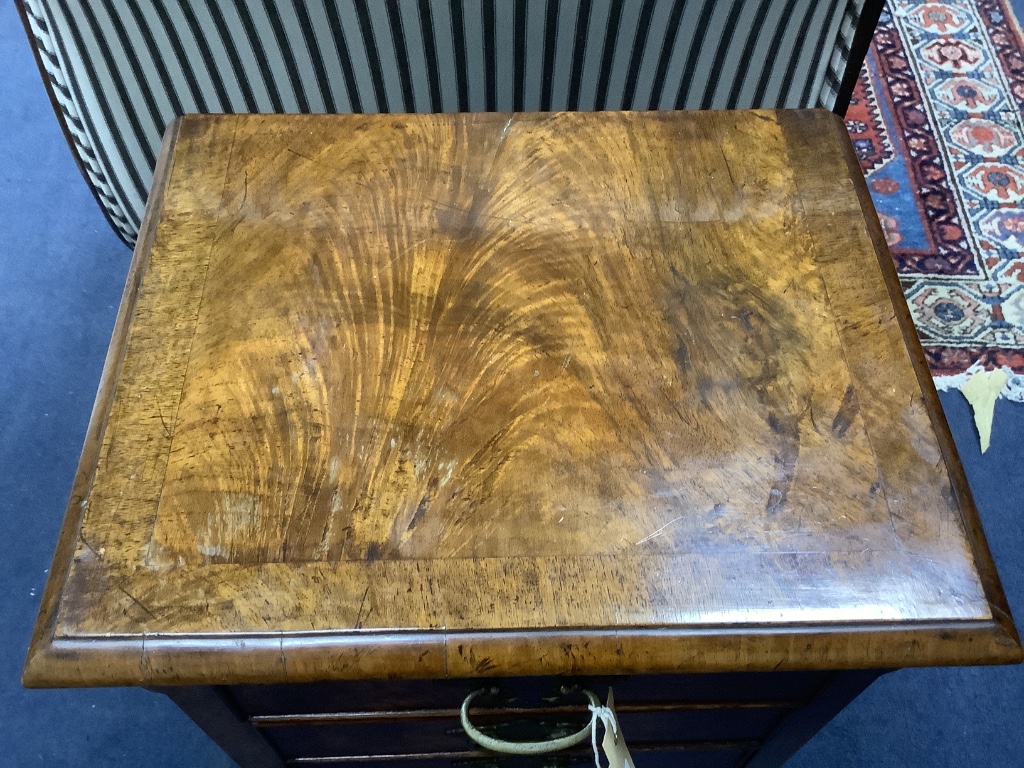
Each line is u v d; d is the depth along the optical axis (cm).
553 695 61
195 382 58
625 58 96
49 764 99
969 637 50
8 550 113
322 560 51
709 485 54
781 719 69
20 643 107
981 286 136
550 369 59
